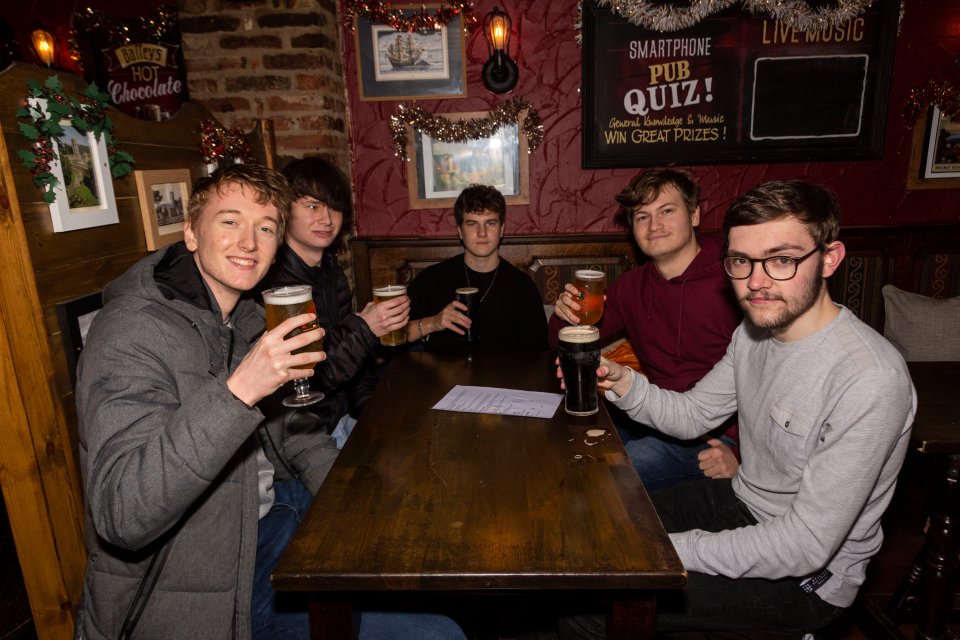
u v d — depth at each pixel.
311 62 2.89
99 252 1.66
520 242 3.33
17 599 1.94
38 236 1.45
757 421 1.43
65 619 1.51
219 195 1.27
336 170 2.22
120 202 1.77
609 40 3.12
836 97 3.14
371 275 3.39
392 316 1.92
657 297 2.19
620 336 2.79
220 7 2.86
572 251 3.33
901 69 3.14
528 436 1.41
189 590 1.17
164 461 0.98
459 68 3.19
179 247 1.36
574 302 1.74
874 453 1.14
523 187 3.31
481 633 1.86
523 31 3.16
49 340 1.47
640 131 3.21
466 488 1.17
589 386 1.48
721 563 1.24
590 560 0.94
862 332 1.25
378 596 1.33
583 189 3.31
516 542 0.99
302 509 1.56
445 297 2.73
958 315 2.67
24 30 3.27
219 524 1.20
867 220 3.29
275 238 1.35
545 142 3.27
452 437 1.41
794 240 1.19
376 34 3.16
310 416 1.71
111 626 1.16
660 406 1.64
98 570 1.16
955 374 1.97
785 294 1.22
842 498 1.15
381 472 1.24
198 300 1.29
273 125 2.81
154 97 3.31
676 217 2.06
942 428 1.56
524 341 2.69
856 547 1.28
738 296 1.28
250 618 1.20
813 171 3.25
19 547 1.46
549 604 1.98
